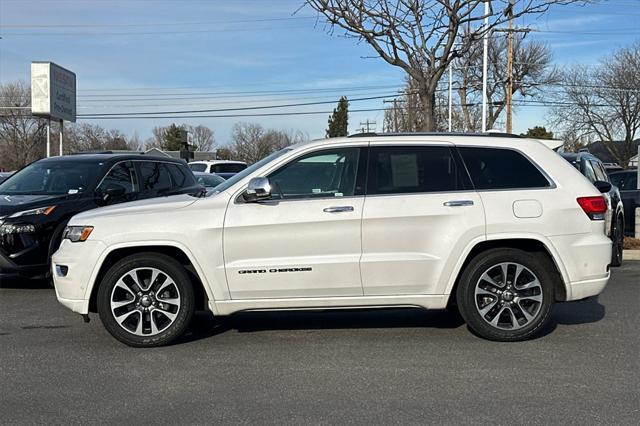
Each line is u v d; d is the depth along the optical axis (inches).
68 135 2731.3
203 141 3897.6
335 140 232.7
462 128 1951.3
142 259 223.1
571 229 226.5
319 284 222.4
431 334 242.5
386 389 183.6
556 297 231.8
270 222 220.7
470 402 173.5
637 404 171.8
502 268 226.2
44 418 164.7
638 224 476.4
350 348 224.7
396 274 223.0
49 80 1019.3
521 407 169.8
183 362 209.9
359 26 422.3
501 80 1819.6
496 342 229.9
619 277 364.8
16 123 2527.1
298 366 205.0
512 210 224.5
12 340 235.9
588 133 1897.1
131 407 171.8
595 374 195.6
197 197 235.0
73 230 227.1
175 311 225.8
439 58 437.4
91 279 222.2
